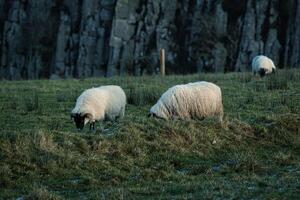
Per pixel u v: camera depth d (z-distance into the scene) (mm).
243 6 105312
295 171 20484
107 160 21219
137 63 106000
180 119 24312
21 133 22469
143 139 22625
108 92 25250
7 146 21234
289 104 28406
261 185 18891
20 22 127125
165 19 108000
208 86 24688
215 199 17438
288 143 23797
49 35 124125
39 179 19969
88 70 112875
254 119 25719
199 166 21078
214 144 23000
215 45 103688
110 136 22484
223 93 32344
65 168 20562
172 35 107500
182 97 24219
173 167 21188
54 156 20953
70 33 118938
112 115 25297
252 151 22906
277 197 17344
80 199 18266
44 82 43531
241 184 19016
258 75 39344
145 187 19156
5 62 127125
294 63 98375
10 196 18766
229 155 22109
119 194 18141
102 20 113438
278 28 101875
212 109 24562
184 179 20062
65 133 22484
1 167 20141
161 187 19078
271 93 31594
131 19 108438
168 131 23125
